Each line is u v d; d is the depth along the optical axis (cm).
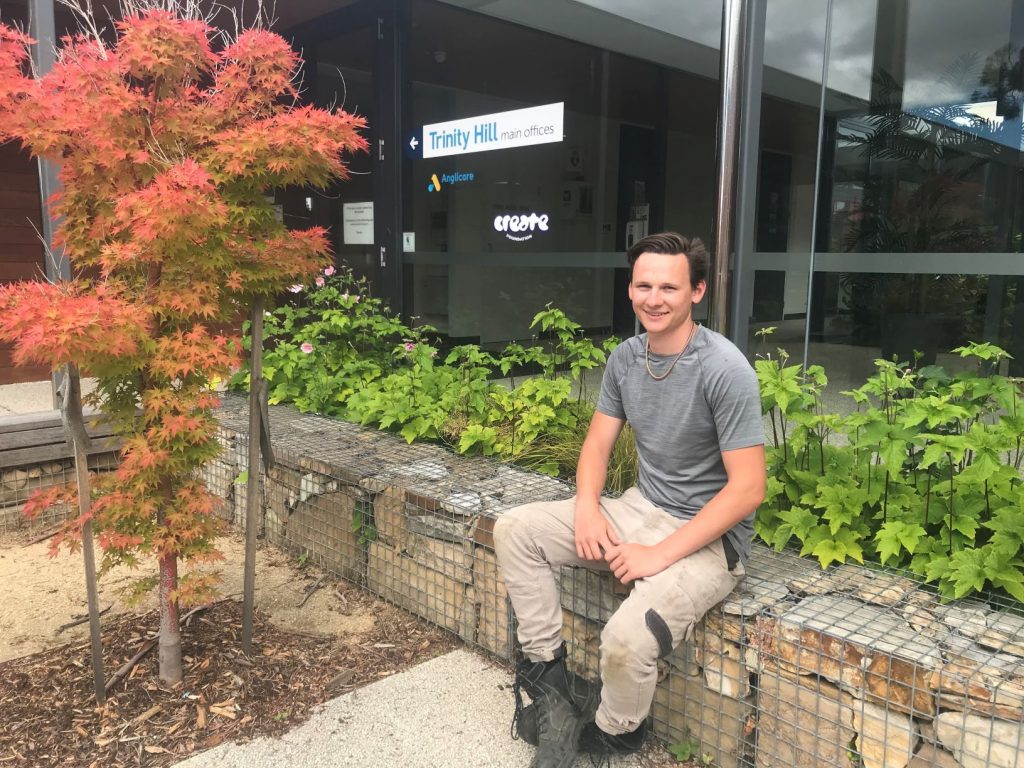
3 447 375
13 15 570
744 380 192
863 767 183
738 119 333
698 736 213
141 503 221
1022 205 367
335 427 391
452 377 397
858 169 414
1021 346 366
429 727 224
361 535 317
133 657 250
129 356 207
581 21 513
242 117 224
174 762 206
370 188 651
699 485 208
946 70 383
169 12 215
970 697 166
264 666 252
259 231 232
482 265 589
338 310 483
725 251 342
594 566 217
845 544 228
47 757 205
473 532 267
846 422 237
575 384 418
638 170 496
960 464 246
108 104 197
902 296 401
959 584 196
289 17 666
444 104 599
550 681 203
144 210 185
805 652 190
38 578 327
